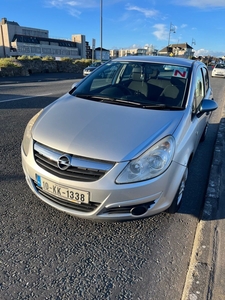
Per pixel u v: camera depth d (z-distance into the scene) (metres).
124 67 3.48
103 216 2.16
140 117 2.52
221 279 1.97
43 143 2.27
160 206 2.31
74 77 23.39
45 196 2.39
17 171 3.45
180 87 3.08
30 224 2.48
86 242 2.31
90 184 2.07
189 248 2.35
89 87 3.30
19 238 2.29
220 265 2.10
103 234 2.43
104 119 2.47
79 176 2.11
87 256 2.17
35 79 19.25
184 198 3.14
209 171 3.85
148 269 2.09
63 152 2.15
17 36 71.88
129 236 2.43
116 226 2.55
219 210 2.80
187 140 2.55
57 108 2.79
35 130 2.44
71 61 32.91
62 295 1.81
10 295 1.78
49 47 77.06
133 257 2.20
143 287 1.92
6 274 1.93
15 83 15.21
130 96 3.01
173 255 2.26
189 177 3.67
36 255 2.13
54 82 17.05
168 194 2.32
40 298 1.78
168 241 2.41
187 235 2.52
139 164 2.09
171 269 2.11
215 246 2.29
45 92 10.91
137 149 2.12
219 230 2.51
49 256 2.13
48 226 2.47
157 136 2.26
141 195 2.13
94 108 2.71
